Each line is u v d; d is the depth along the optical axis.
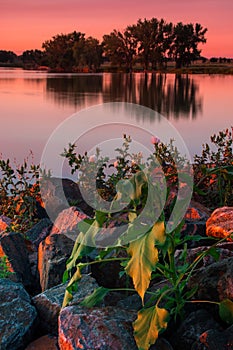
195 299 3.37
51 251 4.21
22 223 5.95
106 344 2.94
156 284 3.71
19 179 6.33
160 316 2.88
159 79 55.44
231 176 3.24
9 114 20.50
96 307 3.29
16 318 3.45
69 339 3.01
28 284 4.43
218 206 6.02
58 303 3.59
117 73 68.75
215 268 3.39
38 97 28.47
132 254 2.80
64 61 71.31
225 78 59.12
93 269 4.06
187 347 3.03
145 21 65.50
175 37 67.00
